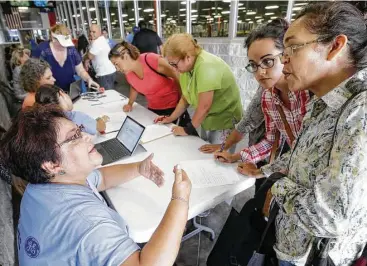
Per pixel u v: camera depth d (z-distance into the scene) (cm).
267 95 116
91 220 59
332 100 61
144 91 215
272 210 82
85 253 55
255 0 361
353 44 56
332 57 58
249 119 140
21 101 370
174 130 163
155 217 92
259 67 99
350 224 59
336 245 69
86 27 1050
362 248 73
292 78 66
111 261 54
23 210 66
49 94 144
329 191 56
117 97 265
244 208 95
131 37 621
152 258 58
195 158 134
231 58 400
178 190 73
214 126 181
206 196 103
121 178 109
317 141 66
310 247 72
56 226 59
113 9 786
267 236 84
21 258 63
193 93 167
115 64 199
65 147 68
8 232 146
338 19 55
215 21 431
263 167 113
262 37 95
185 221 70
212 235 169
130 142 144
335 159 56
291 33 62
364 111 53
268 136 128
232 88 170
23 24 639
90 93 280
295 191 68
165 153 140
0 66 413
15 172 69
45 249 58
